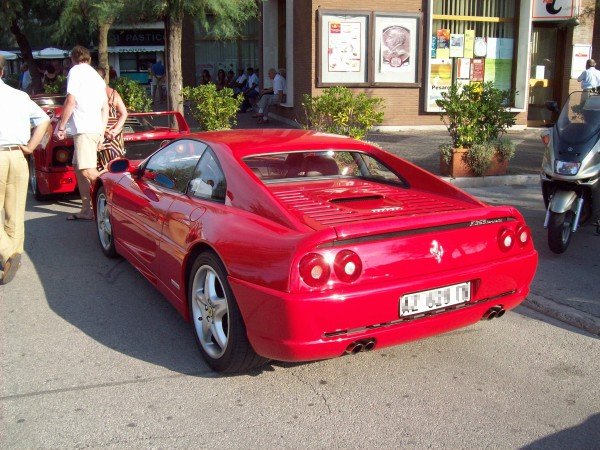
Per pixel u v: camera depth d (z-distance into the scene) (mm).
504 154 10477
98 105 7699
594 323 4766
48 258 6574
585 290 5500
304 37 16203
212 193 4371
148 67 29844
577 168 6246
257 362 3895
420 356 4344
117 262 6445
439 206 4160
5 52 27828
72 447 3254
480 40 16922
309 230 3531
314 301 3338
